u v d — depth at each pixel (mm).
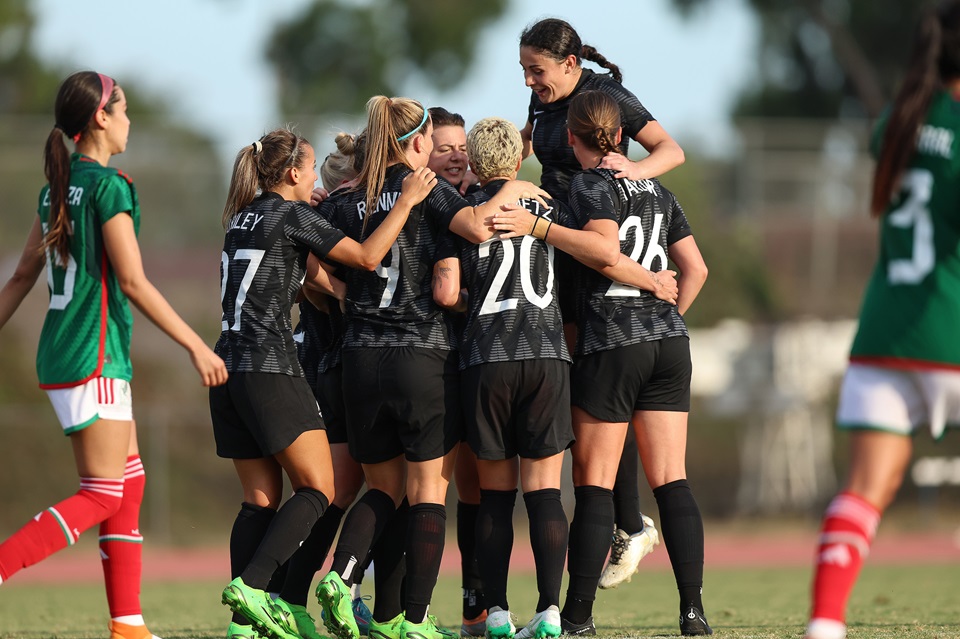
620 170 17750
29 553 14289
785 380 76125
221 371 14789
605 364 17297
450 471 17109
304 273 17078
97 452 14617
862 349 11992
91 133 15109
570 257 17938
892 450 11852
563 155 19172
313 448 16609
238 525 17312
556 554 16516
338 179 20141
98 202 14461
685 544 17609
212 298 74438
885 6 114375
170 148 75250
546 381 16469
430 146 17891
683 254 18875
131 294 14461
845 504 11891
